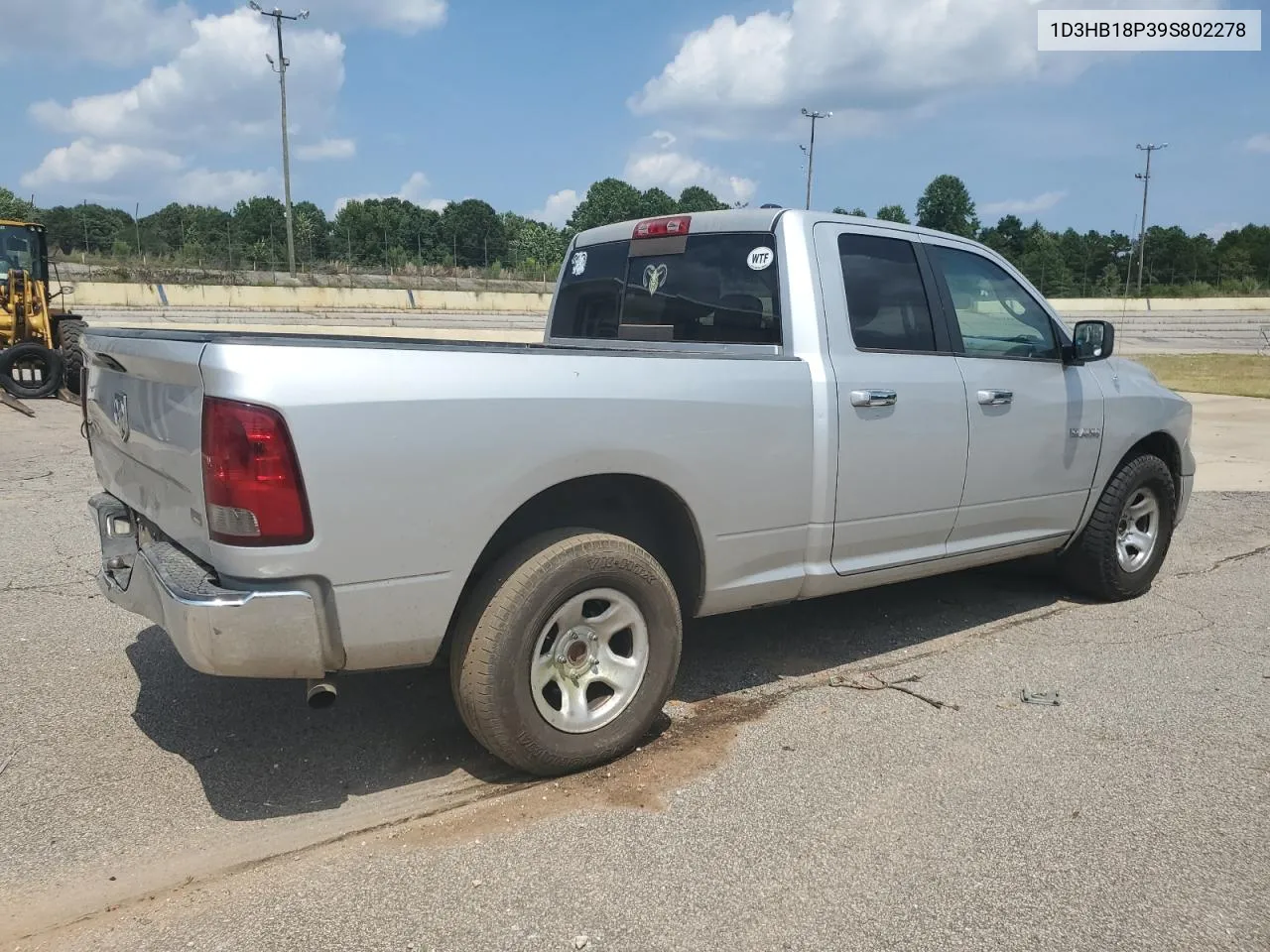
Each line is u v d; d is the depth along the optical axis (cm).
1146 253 9856
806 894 274
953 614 536
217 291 4272
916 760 358
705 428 360
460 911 264
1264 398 1894
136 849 293
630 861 289
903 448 425
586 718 340
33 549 627
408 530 296
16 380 1645
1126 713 404
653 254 473
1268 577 629
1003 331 485
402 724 382
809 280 409
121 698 402
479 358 310
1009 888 279
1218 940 258
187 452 295
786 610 537
